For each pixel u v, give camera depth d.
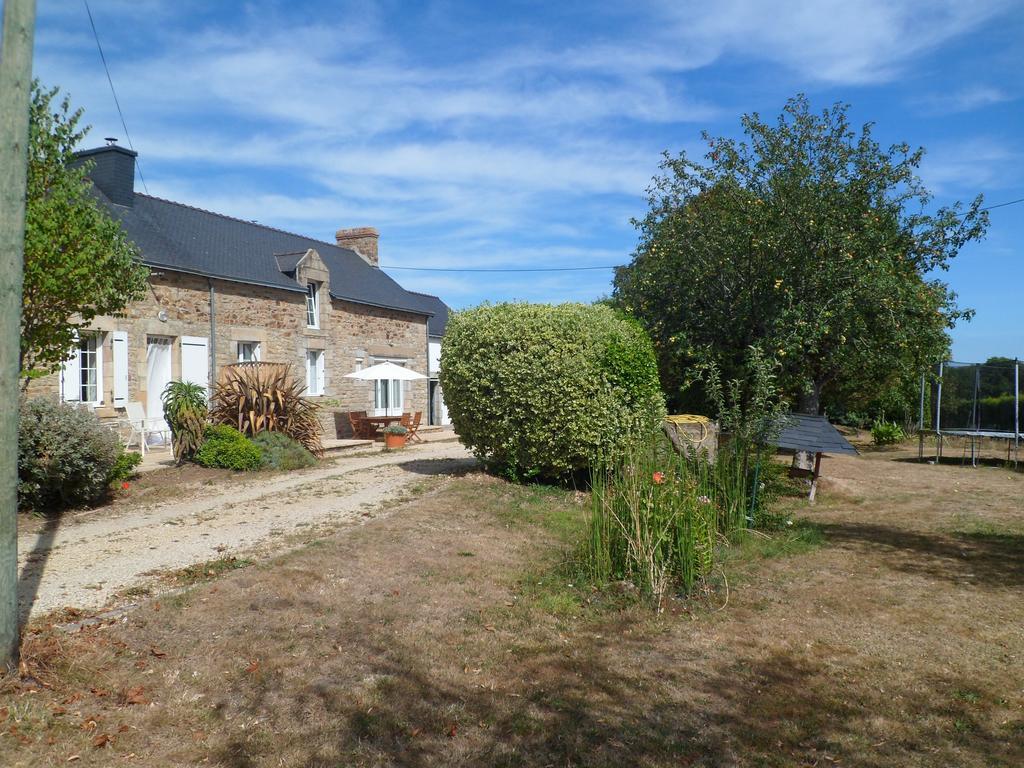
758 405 8.52
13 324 3.64
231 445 11.19
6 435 3.70
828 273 11.52
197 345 15.36
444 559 6.39
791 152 12.25
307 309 19.16
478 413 10.10
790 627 5.14
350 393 20.55
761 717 3.82
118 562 6.14
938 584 6.22
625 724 3.70
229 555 6.34
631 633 4.97
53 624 4.55
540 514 8.42
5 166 3.59
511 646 4.65
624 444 9.05
